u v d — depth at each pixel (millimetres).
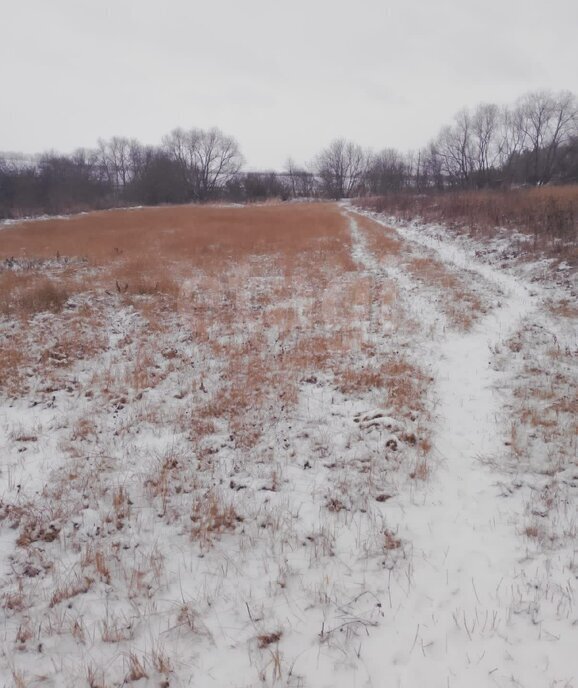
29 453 6953
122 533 5371
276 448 6910
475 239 21281
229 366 9555
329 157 91875
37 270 17406
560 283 13945
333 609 4383
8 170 64875
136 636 4176
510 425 7180
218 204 60125
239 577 4773
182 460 6613
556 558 4812
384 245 22219
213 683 3756
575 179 52906
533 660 3824
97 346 10617
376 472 6293
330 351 10164
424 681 3719
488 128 63344
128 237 26203
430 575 4715
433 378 8812
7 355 9898
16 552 5129
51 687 3770
